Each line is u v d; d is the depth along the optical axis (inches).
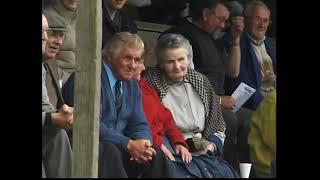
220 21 1316.4
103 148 1065.5
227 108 1293.1
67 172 1032.8
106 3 1212.5
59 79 1119.0
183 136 1200.2
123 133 1125.1
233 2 1342.3
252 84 1333.7
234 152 1249.4
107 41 1152.8
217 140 1212.5
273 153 1230.3
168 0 1325.0
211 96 1228.5
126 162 1089.4
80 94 1034.7
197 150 1178.0
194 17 1317.7
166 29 1322.6
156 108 1165.1
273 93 1257.4
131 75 1146.7
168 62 1205.1
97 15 1035.9
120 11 1233.4
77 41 1042.1
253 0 1359.5
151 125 1149.7
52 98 1095.6
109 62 1143.6
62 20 1133.1
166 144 1158.3
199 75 1230.3
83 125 1029.8
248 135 1254.9
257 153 1237.1
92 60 1033.5
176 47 1209.4
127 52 1144.2
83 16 1038.4
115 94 1131.3
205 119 1218.6
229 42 1336.1
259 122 1247.5
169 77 1208.2
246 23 1347.2
